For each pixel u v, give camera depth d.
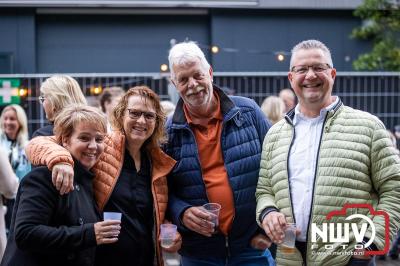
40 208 2.63
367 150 2.86
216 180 3.36
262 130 3.48
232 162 3.37
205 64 3.30
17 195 2.74
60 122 2.85
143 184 3.17
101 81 9.98
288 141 3.07
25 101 9.29
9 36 12.42
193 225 3.25
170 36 13.05
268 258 3.55
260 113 3.53
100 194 3.01
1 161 4.31
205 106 3.34
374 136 2.87
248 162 3.38
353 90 10.28
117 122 3.19
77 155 2.83
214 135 3.40
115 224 2.70
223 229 3.37
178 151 3.42
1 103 8.83
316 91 2.97
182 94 3.30
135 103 3.11
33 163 2.79
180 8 12.79
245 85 10.01
